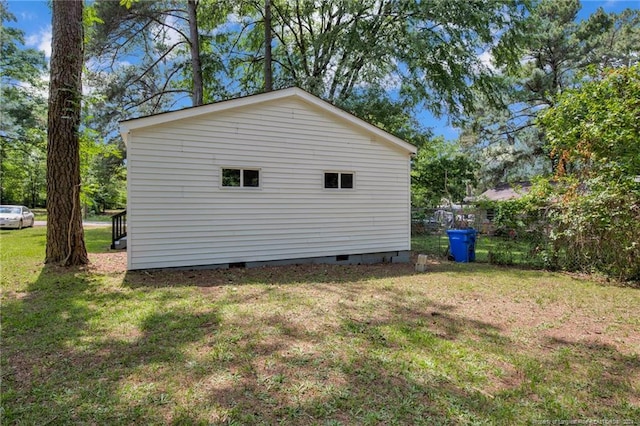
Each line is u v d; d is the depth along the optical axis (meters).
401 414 2.35
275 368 2.92
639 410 2.45
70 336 3.55
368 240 8.89
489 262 9.20
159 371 2.85
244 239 7.44
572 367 3.10
